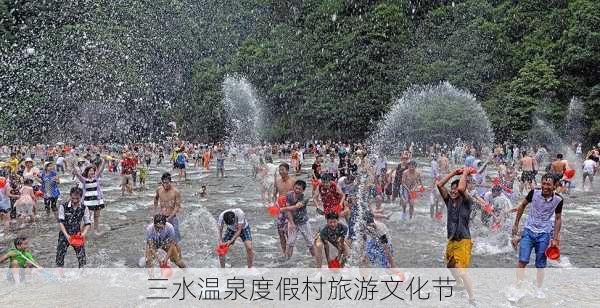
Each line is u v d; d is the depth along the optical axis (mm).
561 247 10258
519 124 45500
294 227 9039
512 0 58562
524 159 17453
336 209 9289
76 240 8469
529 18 54469
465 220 7000
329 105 58875
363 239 8086
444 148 43719
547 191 7055
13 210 13867
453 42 55562
